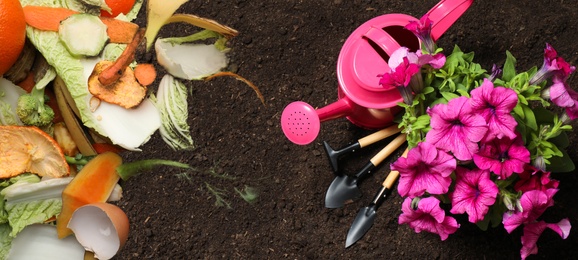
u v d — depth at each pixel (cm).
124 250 157
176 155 162
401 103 136
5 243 110
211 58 119
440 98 136
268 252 155
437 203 130
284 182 159
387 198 155
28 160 108
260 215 158
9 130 107
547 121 136
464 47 164
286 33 170
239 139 163
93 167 110
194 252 156
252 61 168
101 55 109
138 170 114
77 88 108
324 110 148
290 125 145
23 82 110
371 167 155
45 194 110
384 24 148
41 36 108
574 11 165
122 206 160
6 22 102
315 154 160
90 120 108
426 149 126
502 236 152
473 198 129
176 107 116
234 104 165
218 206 159
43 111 108
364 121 157
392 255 153
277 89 165
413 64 128
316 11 171
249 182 160
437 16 144
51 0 112
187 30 170
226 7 173
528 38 163
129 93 110
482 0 167
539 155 129
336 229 155
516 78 130
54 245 111
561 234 130
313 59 167
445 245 152
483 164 126
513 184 135
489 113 124
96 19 109
